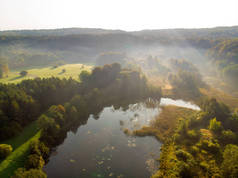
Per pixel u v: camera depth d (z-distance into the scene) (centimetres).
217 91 10131
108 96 9006
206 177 3158
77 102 6781
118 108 7869
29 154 3969
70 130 5753
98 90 8512
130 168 3912
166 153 4247
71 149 4672
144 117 6850
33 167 3572
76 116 6144
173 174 3128
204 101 7150
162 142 5003
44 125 4806
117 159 4244
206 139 4425
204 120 5506
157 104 8375
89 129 5856
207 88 10675
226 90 10288
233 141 4250
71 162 4122
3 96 5225
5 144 3959
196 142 4403
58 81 7488
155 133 5491
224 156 3309
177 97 9462
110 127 6006
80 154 4447
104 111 7525
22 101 5400
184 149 4147
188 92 10125
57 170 3844
